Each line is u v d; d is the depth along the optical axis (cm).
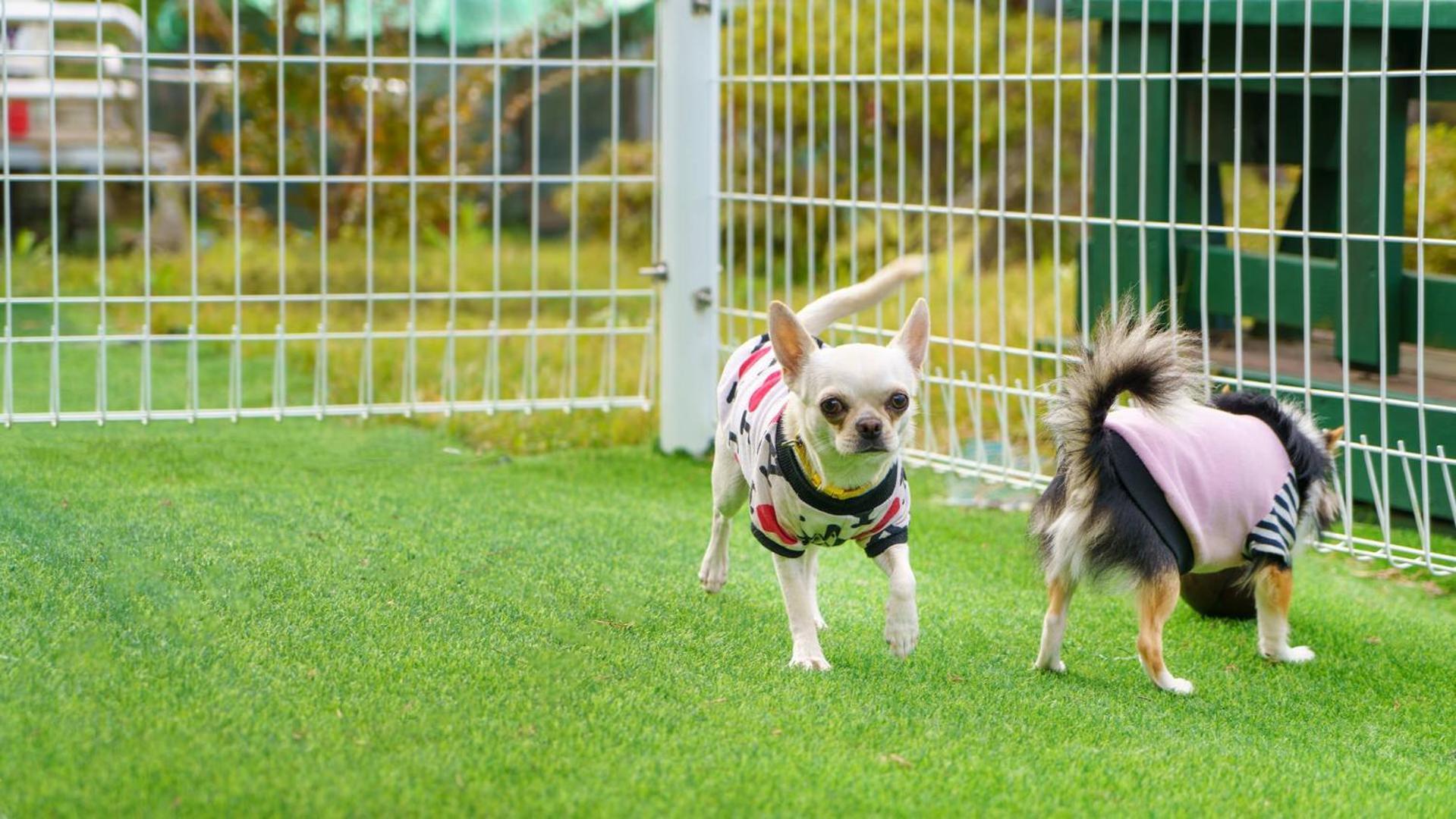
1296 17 507
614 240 614
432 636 363
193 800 259
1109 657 396
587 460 606
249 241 1093
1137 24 573
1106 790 292
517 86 1369
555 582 425
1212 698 366
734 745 300
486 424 649
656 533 494
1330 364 579
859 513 345
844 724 317
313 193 1106
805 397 337
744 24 1013
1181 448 363
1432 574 486
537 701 319
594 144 1423
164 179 548
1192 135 589
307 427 631
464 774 276
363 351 704
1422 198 441
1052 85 1029
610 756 289
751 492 361
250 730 291
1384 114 445
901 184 541
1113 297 476
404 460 585
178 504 483
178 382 707
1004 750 311
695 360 612
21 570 388
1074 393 362
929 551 502
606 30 1352
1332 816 288
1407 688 383
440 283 1012
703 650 370
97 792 260
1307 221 472
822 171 1036
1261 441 377
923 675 363
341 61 554
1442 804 299
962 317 841
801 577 365
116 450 562
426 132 1106
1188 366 373
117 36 1134
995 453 622
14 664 319
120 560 407
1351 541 473
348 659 340
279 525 466
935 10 1053
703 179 603
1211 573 425
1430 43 510
